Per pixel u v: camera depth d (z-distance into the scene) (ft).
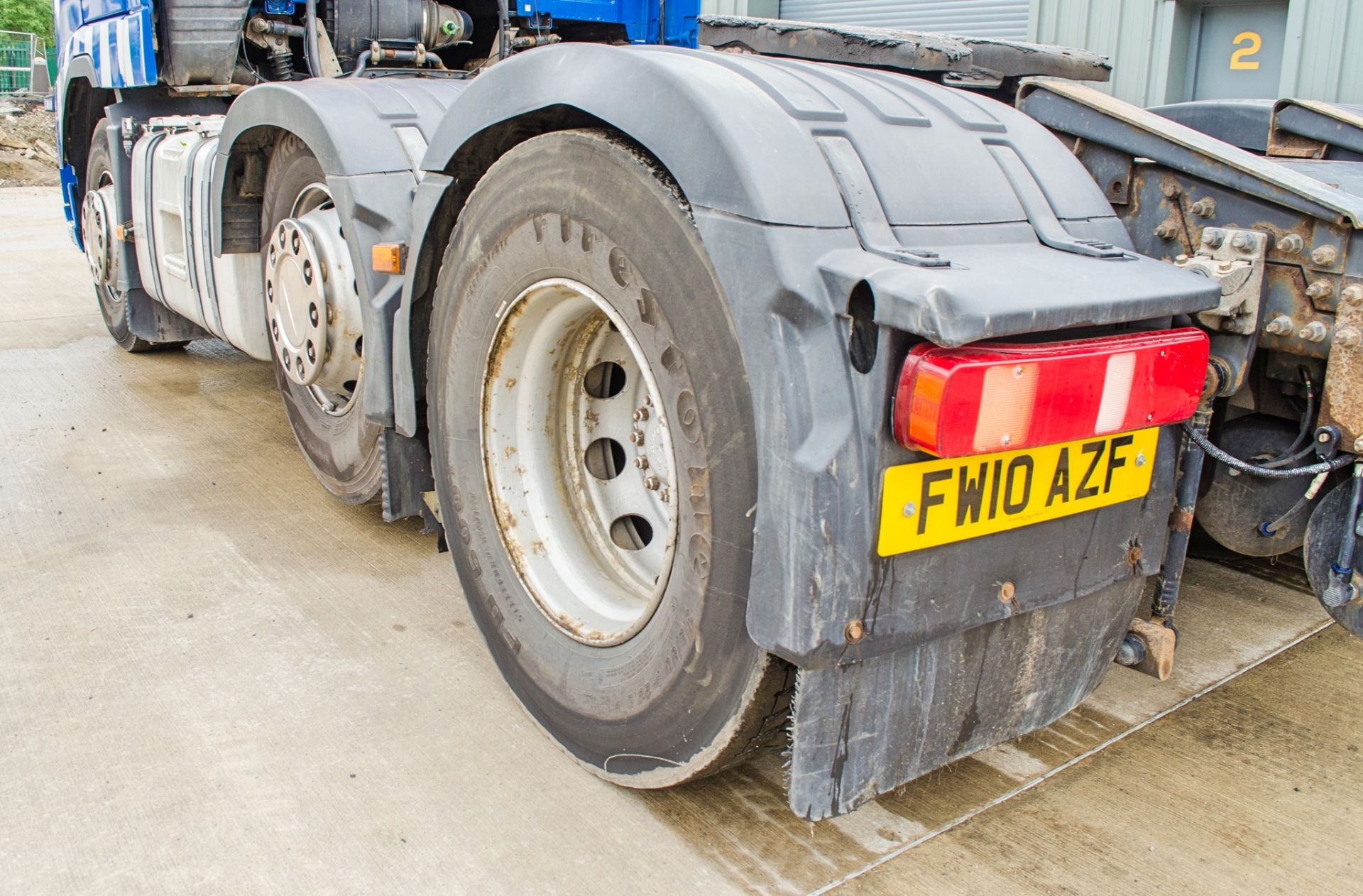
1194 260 6.07
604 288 6.01
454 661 8.54
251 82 14.10
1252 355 6.20
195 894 5.95
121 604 9.41
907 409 4.78
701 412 5.48
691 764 6.12
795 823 6.63
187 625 9.04
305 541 10.85
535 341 7.08
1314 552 6.58
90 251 17.87
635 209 5.69
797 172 5.14
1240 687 8.23
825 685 5.35
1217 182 6.23
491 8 14.53
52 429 14.44
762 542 5.17
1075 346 5.04
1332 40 12.02
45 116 74.95
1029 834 6.53
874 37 7.38
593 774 7.07
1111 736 7.59
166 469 12.92
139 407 15.52
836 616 5.06
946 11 14.90
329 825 6.54
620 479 7.68
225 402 15.84
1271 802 6.86
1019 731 6.38
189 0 13.04
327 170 9.16
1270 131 7.76
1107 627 6.49
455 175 7.52
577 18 14.43
